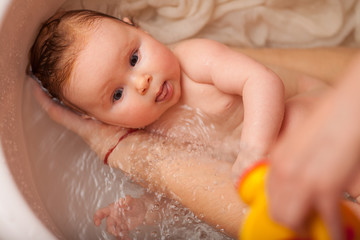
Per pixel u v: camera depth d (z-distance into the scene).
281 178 0.30
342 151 0.27
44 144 0.97
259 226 0.39
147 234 0.88
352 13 1.29
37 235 0.67
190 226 0.86
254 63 0.94
